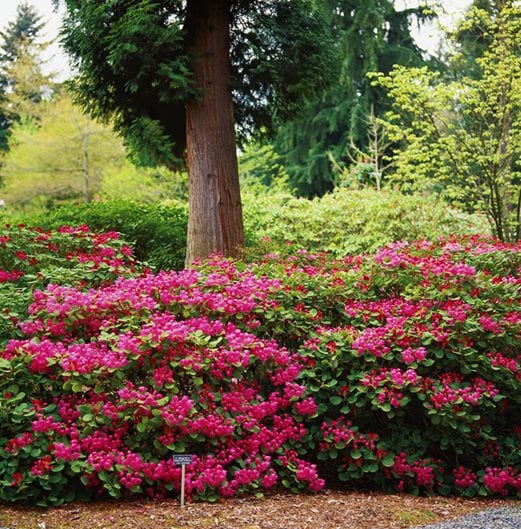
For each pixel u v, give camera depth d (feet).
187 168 30.04
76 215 31.37
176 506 12.31
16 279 18.66
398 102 34.78
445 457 14.74
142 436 12.91
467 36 44.55
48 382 13.14
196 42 26.78
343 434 13.94
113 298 14.66
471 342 14.89
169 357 13.48
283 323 15.62
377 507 12.95
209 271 17.99
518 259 19.38
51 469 12.16
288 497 13.25
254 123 31.27
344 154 65.72
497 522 11.88
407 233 35.83
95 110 29.40
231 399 13.60
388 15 68.95
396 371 14.05
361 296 16.89
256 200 41.47
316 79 29.78
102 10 25.67
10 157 76.89
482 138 33.37
